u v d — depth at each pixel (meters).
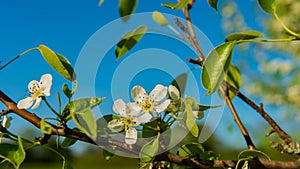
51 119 0.37
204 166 0.39
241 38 0.42
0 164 0.36
